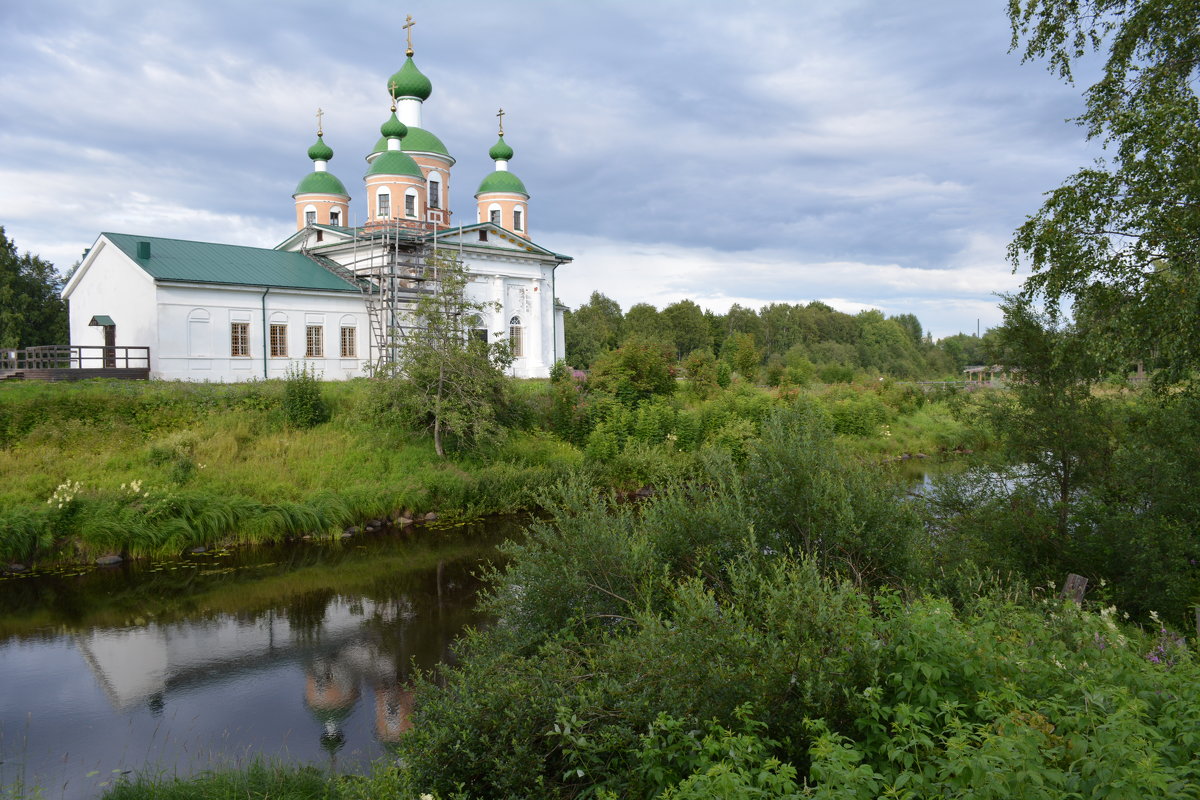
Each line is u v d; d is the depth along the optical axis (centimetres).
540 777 614
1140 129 1153
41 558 1852
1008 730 471
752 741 517
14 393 2470
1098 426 1328
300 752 1002
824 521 840
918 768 502
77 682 1235
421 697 816
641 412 3209
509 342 3016
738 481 895
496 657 811
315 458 2512
